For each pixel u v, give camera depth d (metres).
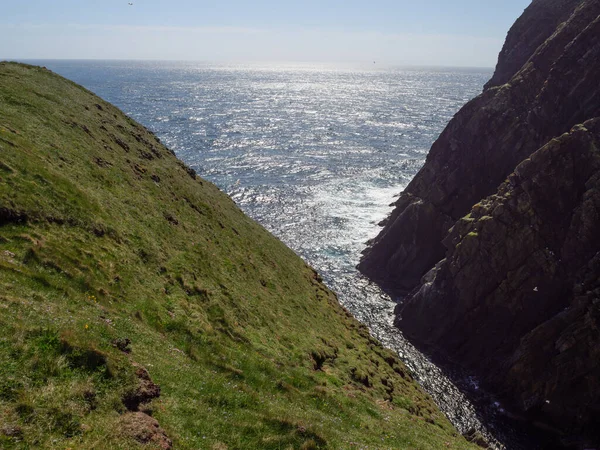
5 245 18.72
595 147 44.50
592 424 36.09
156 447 11.92
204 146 133.25
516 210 46.66
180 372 17.20
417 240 62.56
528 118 57.47
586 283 40.00
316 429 16.73
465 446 26.12
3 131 27.00
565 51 55.94
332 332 37.22
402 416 26.67
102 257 22.92
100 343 15.13
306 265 54.19
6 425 10.37
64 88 46.19
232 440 14.46
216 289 28.97
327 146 138.50
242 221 51.03
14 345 12.72
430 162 69.62
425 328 49.94
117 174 34.53
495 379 42.03
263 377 21.53
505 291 45.84
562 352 38.59
